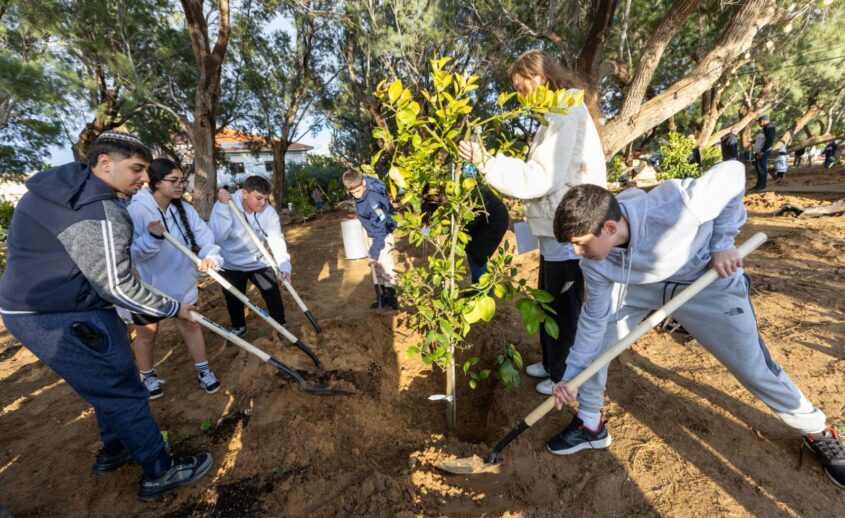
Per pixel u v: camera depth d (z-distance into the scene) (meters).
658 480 2.00
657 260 1.75
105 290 1.77
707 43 13.02
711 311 1.82
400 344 3.75
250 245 3.68
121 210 1.81
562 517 1.86
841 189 8.22
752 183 12.30
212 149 10.16
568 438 2.20
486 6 10.44
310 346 3.30
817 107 18.84
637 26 11.52
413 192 2.28
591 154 2.15
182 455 2.40
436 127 2.04
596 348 1.99
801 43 11.70
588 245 1.66
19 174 14.12
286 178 20.48
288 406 2.67
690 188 1.66
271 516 1.96
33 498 2.19
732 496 1.88
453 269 2.26
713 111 17.20
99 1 9.04
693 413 2.39
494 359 3.32
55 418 2.92
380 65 14.44
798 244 5.08
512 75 2.24
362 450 2.41
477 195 2.47
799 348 2.89
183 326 2.84
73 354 1.80
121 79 9.40
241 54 14.41
